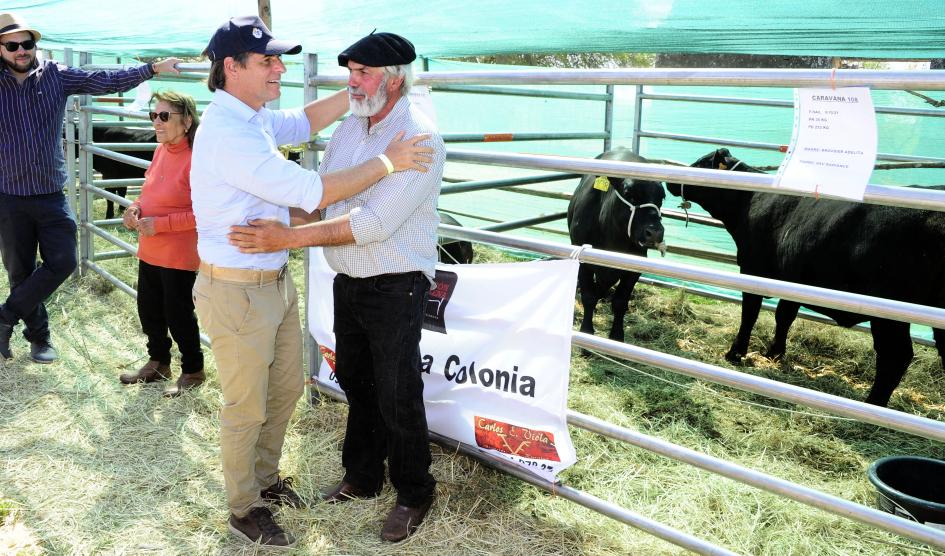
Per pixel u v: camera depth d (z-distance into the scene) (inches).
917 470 129.5
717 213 212.7
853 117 82.2
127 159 209.0
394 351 103.3
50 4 208.8
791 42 144.2
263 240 95.3
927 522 114.1
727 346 217.0
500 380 116.2
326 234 95.4
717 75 91.0
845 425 162.2
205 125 95.3
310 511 115.5
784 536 115.4
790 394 91.0
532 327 111.5
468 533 110.5
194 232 151.6
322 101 117.8
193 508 117.0
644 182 196.1
